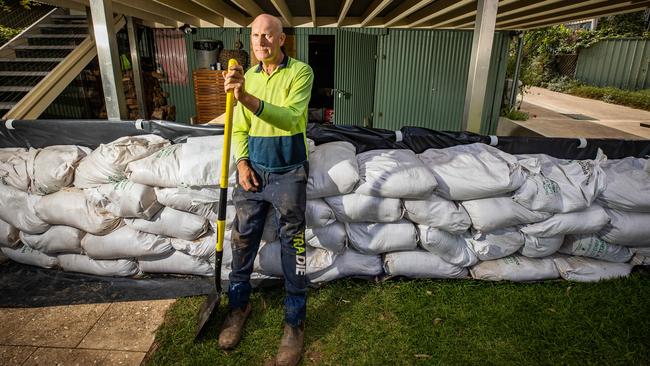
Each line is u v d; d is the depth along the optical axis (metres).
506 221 2.24
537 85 16.42
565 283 2.44
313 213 2.15
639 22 14.53
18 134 2.66
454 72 7.61
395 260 2.35
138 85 6.42
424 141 2.61
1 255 2.70
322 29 7.10
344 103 6.91
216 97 6.97
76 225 2.27
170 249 2.37
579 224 2.28
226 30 7.14
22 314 2.19
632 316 2.13
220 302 2.24
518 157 2.53
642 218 2.33
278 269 2.30
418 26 7.00
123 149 2.27
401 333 2.03
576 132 7.24
